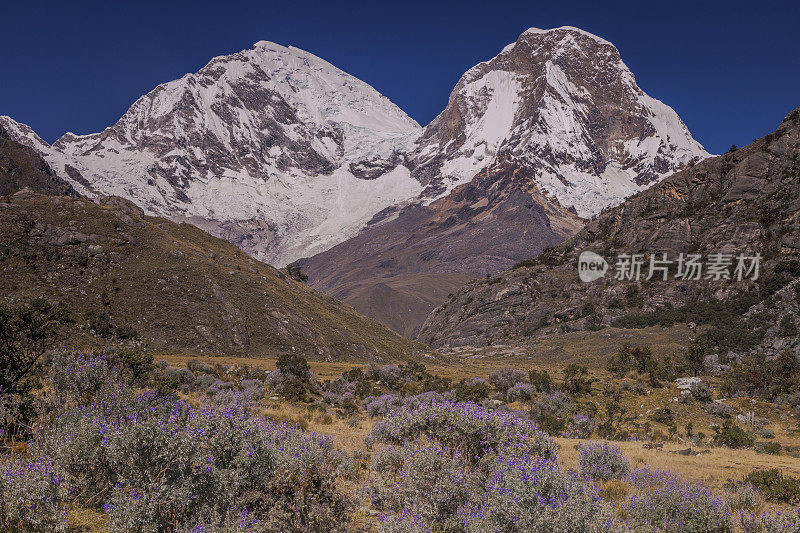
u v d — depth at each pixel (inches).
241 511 290.2
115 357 745.0
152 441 307.9
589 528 296.4
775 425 2047.2
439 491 328.8
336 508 315.9
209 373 2449.6
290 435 413.4
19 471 275.3
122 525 268.8
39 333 590.6
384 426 614.2
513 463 334.3
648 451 1031.0
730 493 545.6
